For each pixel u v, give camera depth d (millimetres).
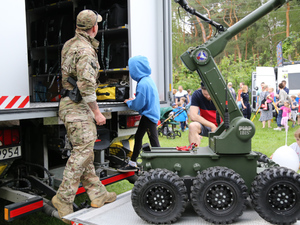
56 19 4676
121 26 3586
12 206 2227
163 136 8930
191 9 2359
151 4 3746
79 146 2365
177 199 1985
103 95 3707
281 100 9273
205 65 2277
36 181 2801
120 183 4375
